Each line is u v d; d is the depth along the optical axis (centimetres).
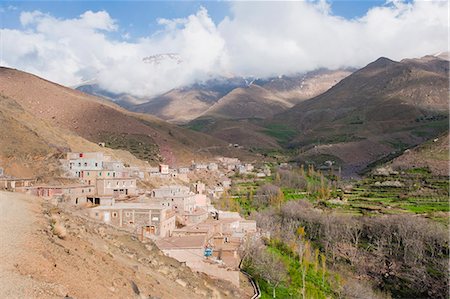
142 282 3531
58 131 16562
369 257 11544
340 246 12275
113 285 2986
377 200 17538
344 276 10119
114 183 11238
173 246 6862
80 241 3766
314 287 8506
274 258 8712
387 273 10700
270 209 15550
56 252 2989
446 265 10244
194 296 4206
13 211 4044
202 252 6719
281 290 7600
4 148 11781
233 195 18962
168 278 4459
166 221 8694
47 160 12300
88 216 7975
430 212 14912
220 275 6619
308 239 12719
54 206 5634
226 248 8431
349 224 13150
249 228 11362
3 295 2030
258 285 7306
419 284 10069
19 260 2564
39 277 2439
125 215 8406
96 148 16950
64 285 2484
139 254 4878
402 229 12106
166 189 11738
